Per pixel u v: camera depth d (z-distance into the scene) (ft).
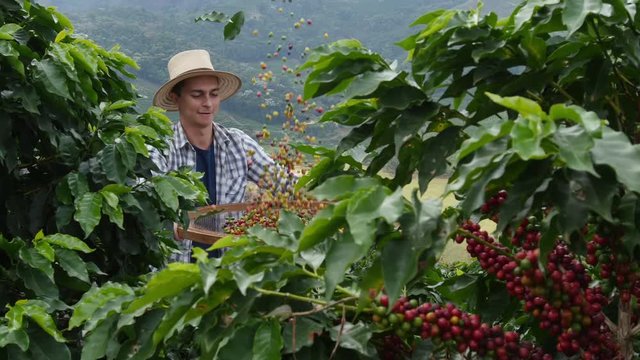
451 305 4.66
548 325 4.70
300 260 4.81
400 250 4.12
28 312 7.57
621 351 4.76
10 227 9.95
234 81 15.57
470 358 4.83
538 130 3.71
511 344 4.65
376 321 4.63
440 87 5.71
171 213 11.02
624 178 3.63
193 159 14.47
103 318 5.10
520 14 4.96
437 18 5.15
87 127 10.95
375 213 3.92
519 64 5.33
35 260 8.50
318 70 5.44
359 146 6.11
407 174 5.80
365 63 5.36
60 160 10.51
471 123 5.28
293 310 4.74
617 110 5.37
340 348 4.75
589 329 4.64
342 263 4.04
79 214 9.32
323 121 5.79
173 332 4.79
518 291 4.73
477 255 4.95
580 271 4.77
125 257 10.72
